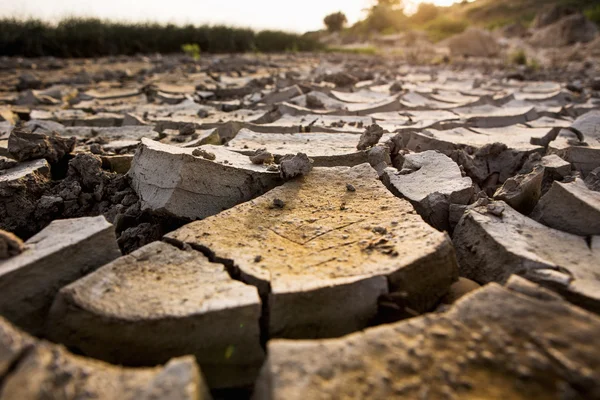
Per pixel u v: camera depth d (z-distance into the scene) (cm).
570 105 100
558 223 38
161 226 44
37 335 29
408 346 22
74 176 52
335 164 53
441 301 32
